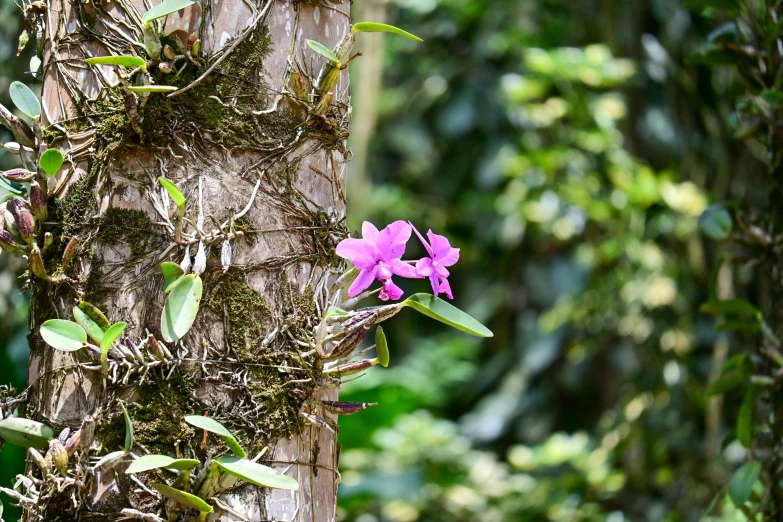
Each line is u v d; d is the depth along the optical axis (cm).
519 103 878
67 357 291
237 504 288
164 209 291
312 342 294
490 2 927
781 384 352
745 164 617
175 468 285
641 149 806
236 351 290
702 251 714
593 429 854
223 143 292
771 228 361
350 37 297
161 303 290
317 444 296
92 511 287
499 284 947
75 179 294
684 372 727
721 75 649
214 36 293
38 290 296
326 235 297
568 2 873
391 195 936
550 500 734
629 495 730
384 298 290
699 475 689
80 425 289
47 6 299
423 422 764
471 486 758
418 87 955
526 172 864
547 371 895
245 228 292
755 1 412
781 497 350
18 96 297
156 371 289
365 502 689
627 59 772
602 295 796
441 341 955
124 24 295
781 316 358
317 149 297
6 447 349
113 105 293
